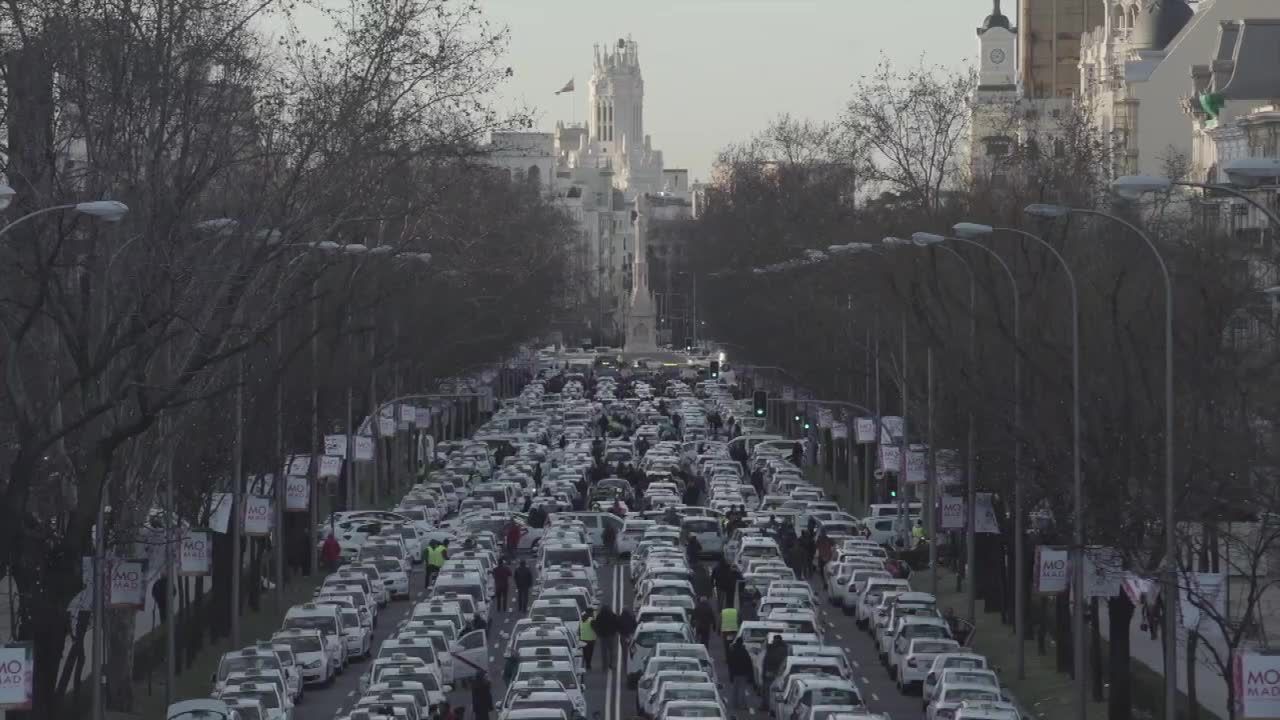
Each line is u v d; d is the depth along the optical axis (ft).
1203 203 638.53
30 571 399.03
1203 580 396.98
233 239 436.76
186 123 426.92
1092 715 485.15
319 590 625.41
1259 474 424.05
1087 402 467.52
